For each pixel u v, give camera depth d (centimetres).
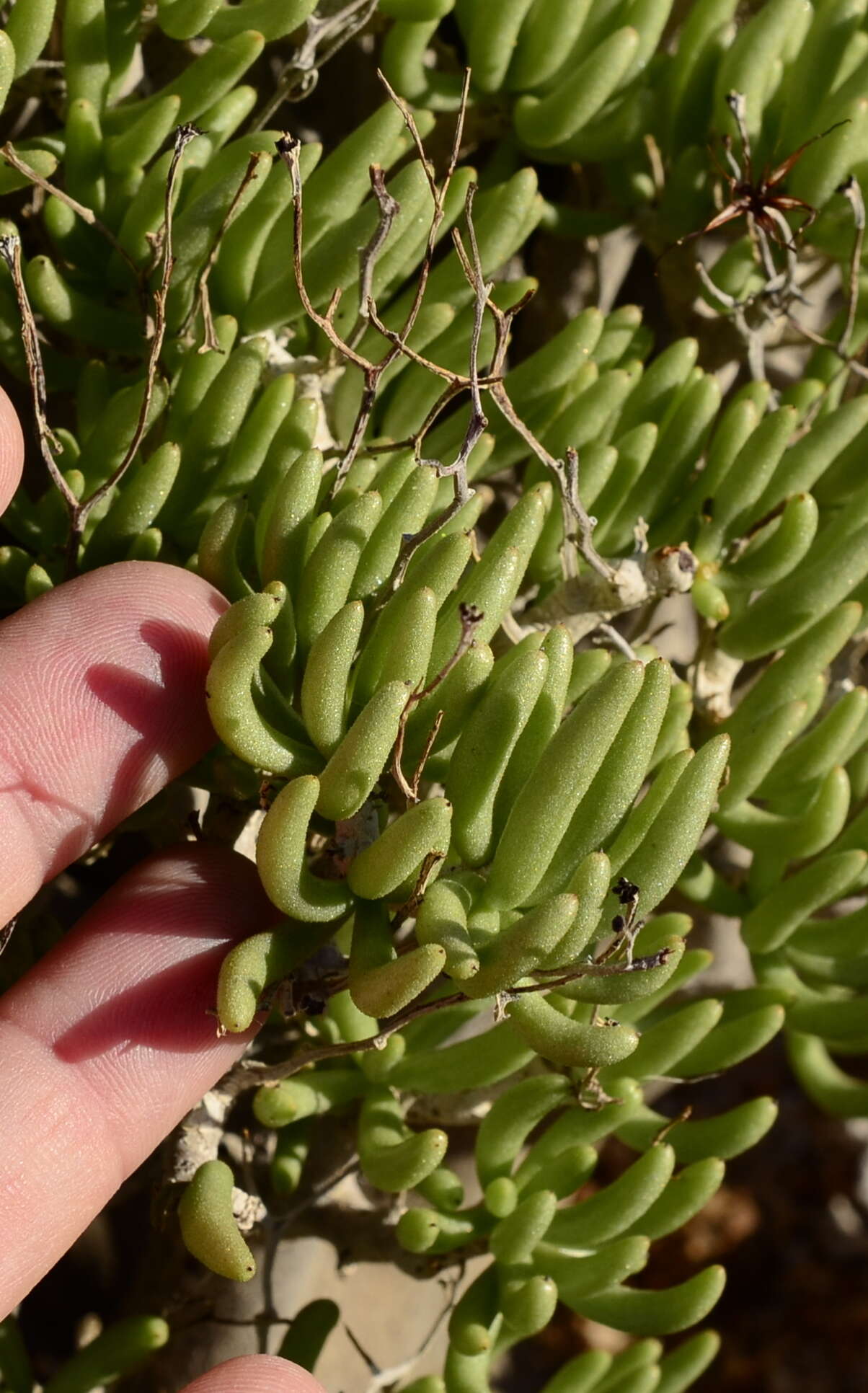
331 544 21
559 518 23
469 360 22
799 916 23
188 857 22
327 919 21
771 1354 40
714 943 25
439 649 21
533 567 24
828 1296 41
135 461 23
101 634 22
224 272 23
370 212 22
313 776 20
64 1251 22
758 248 24
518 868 20
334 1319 23
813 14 25
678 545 23
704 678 24
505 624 23
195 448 22
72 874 26
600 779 21
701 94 25
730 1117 23
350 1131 24
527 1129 22
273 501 21
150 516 22
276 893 20
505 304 23
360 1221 24
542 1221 22
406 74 24
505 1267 23
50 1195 21
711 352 26
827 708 25
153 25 24
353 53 26
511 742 20
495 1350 23
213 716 20
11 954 23
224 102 23
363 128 22
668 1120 23
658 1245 42
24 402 25
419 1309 25
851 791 25
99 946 22
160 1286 24
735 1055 23
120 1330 23
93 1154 22
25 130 24
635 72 24
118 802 22
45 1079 21
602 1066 21
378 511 21
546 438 23
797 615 23
